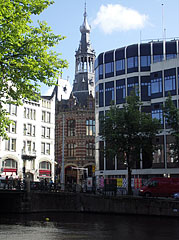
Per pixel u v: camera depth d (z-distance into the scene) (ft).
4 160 193.06
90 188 142.92
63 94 288.92
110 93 187.52
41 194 131.44
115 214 121.80
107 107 187.52
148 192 127.03
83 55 281.54
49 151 224.53
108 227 90.07
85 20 289.53
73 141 255.09
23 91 66.85
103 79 191.11
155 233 80.74
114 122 130.11
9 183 131.54
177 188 125.49
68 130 258.98
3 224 95.45
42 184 137.28
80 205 131.03
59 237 74.18
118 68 186.39
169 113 125.39
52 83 67.97
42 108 222.28
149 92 177.17
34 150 213.25
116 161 179.22
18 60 64.75
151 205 113.70
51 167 224.33
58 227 89.71
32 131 213.46
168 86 165.99
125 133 129.08
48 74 66.90
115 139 128.88
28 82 66.49
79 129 254.27
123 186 171.42
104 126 131.64
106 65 191.11
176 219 106.11
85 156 251.19
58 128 266.16
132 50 182.19
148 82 177.99
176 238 74.38
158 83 169.17
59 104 269.64
